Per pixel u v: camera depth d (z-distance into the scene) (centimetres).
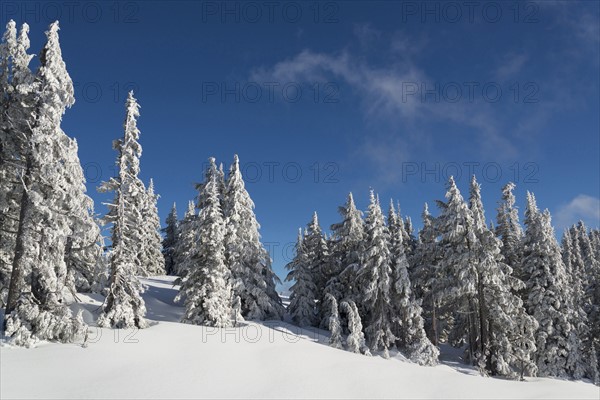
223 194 3941
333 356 2638
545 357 3475
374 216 3428
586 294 4531
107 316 2448
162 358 2017
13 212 2334
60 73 2208
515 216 4275
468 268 3312
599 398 2383
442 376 2564
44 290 2003
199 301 2967
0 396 1370
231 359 2183
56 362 1727
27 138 2159
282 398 1738
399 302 3375
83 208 2358
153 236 6031
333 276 4106
